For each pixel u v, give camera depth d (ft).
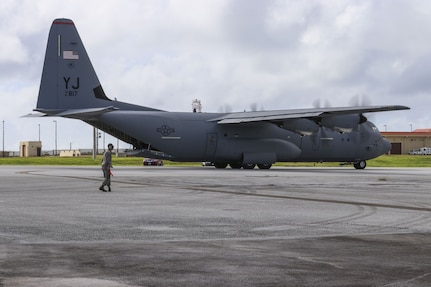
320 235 35.01
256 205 54.95
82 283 21.75
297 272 23.95
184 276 23.17
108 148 71.77
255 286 21.56
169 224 40.63
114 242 32.04
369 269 24.56
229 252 28.73
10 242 31.89
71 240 32.78
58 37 136.98
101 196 64.69
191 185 83.46
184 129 144.56
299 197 63.98
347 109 132.46
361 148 161.58
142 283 21.93
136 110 145.69
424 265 25.41
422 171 156.35
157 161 221.66
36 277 22.72
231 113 155.02
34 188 76.48
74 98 138.00
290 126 144.97
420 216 45.98
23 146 410.72
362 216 45.96
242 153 149.59
